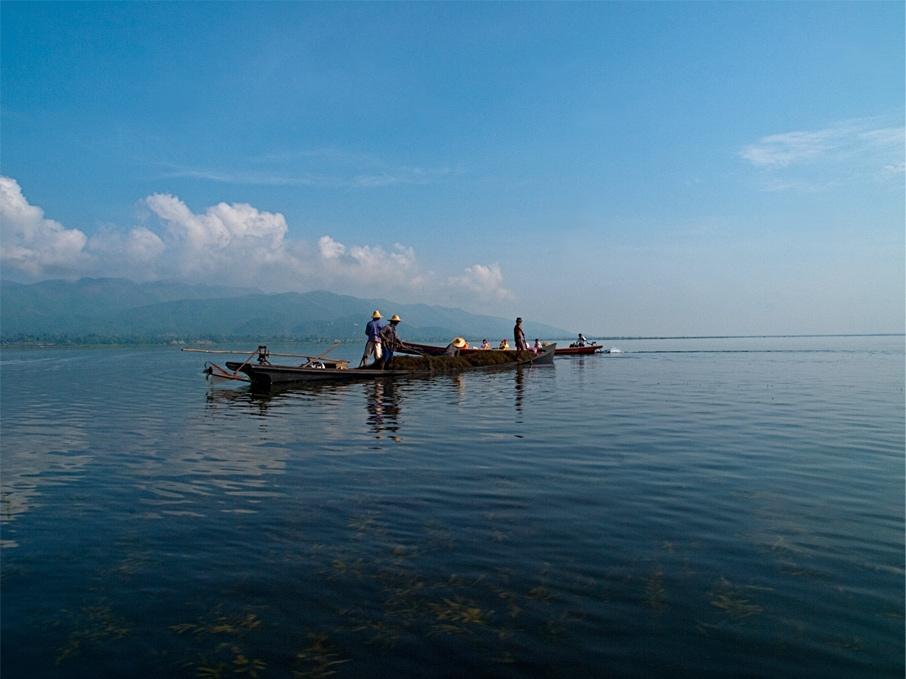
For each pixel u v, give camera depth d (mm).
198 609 4926
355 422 14625
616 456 10383
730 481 8664
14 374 39438
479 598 4996
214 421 15500
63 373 40312
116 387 27641
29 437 13570
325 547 6176
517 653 4207
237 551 6125
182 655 4277
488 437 12297
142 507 7797
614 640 4359
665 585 5207
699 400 18875
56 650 4387
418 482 8703
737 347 98875
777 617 4652
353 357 80812
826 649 4227
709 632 4449
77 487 8883
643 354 63406
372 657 4188
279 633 4527
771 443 11508
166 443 12453
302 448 11453
